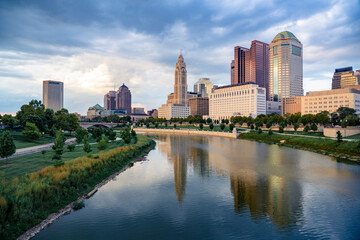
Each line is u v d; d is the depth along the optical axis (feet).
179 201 174.19
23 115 549.95
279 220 144.56
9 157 260.21
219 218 147.74
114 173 245.24
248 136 597.52
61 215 149.79
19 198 134.41
